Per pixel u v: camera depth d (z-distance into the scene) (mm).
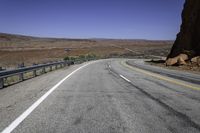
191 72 23172
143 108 7238
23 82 13688
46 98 8695
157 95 9477
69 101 8180
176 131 5152
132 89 11000
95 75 17938
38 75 18375
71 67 29234
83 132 5047
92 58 57000
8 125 5496
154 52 105562
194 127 5430
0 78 11234
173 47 37250
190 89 11219
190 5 34219
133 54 96750
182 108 7266
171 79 15594
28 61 55031
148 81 14266
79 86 11859
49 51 88938
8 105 7586
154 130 5199
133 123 5691
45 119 5980
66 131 5102
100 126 5445
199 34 31625
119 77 16531
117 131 5117
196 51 31234
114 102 8062
